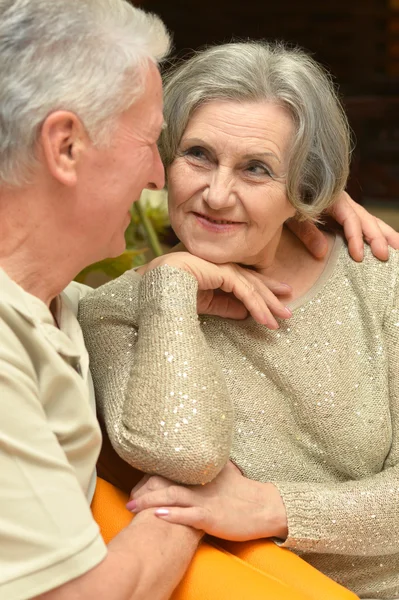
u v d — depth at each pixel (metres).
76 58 0.98
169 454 1.13
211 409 1.16
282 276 1.42
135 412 1.17
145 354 1.20
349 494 1.27
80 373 1.15
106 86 1.00
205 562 1.14
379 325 1.40
